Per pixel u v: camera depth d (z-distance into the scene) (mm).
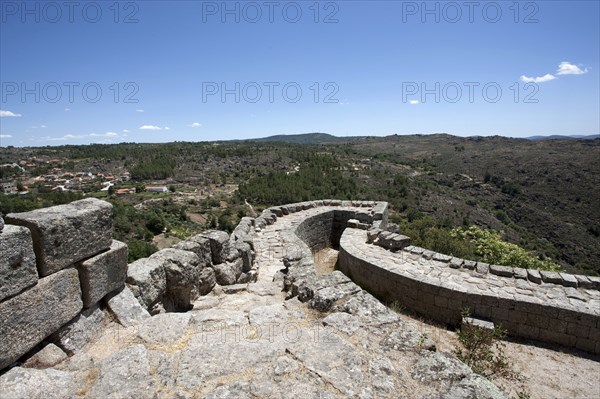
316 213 14820
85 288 3832
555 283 7824
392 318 4039
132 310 4254
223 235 7074
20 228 3107
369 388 2924
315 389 2900
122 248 4344
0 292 2918
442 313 7547
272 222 13773
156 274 5031
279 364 3217
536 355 6383
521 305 6840
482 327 6473
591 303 6836
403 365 3252
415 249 9812
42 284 3303
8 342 2982
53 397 2709
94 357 3461
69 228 3604
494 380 5559
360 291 4699
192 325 4098
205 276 6332
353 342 3602
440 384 2975
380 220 13289
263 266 9328
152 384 2910
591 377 5789
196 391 2893
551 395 5320
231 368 3170
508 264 12891
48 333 3357
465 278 8086
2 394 2646
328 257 13195
